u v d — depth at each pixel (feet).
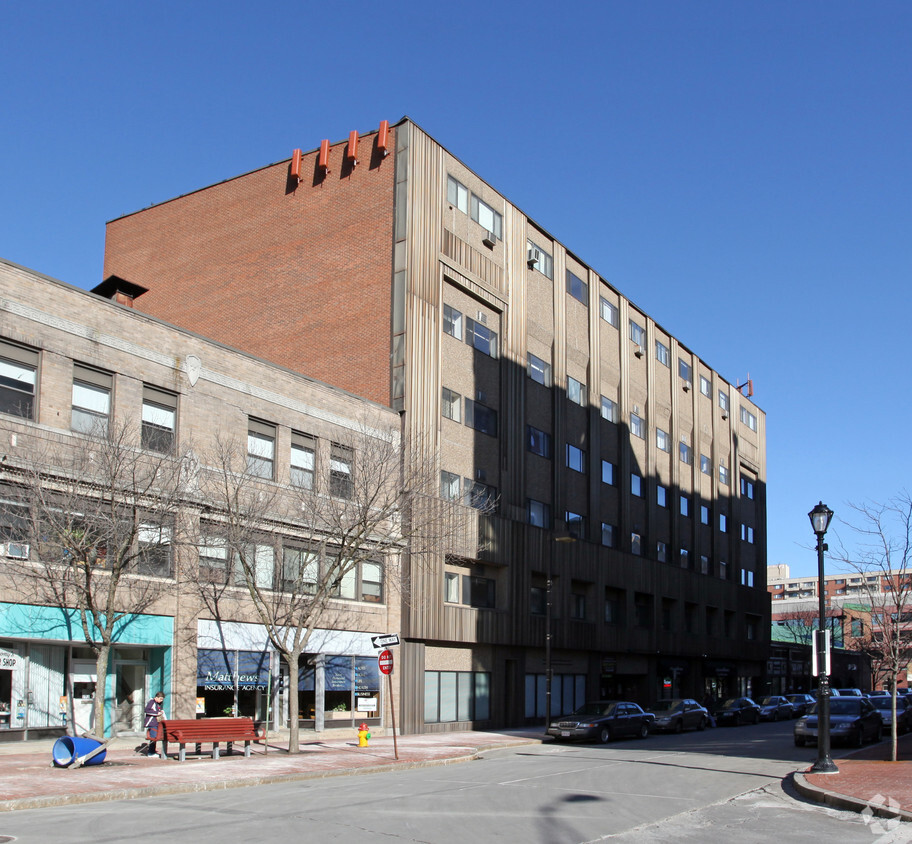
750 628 232.12
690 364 215.51
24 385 80.69
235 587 96.94
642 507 185.68
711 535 215.92
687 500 206.49
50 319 82.89
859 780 63.82
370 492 100.99
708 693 207.51
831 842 43.88
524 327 150.41
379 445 103.45
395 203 127.85
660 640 182.19
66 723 81.51
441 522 104.58
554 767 79.41
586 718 112.78
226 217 144.56
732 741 114.21
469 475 133.28
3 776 64.23
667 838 44.73
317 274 132.87
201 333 142.20
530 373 152.25
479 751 95.04
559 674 152.35
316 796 58.95
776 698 175.22
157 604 88.07
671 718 130.72
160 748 82.84
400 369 122.21
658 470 194.29
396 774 74.59
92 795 56.44
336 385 126.93
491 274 143.02
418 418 122.42
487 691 134.51
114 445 79.36
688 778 70.08
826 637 72.59
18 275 80.94
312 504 94.38
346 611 110.22
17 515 75.05
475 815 50.85
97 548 77.46
